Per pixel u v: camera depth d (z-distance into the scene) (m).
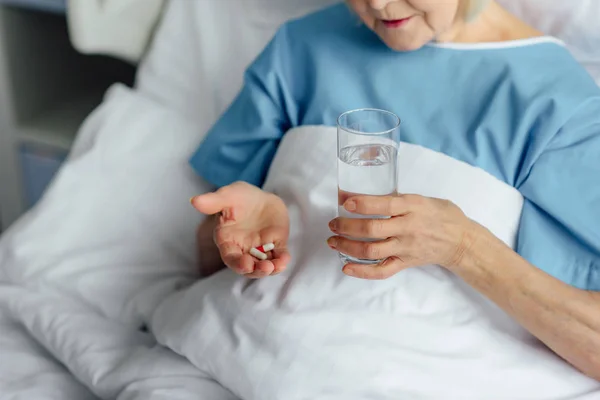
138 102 1.59
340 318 1.11
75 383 1.29
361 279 1.14
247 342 1.13
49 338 1.32
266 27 1.56
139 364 1.21
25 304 1.37
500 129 1.22
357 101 1.31
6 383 1.27
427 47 1.28
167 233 1.46
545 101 1.21
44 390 1.26
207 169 1.46
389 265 1.04
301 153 1.28
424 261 1.07
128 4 1.65
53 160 1.89
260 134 1.39
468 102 1.25
